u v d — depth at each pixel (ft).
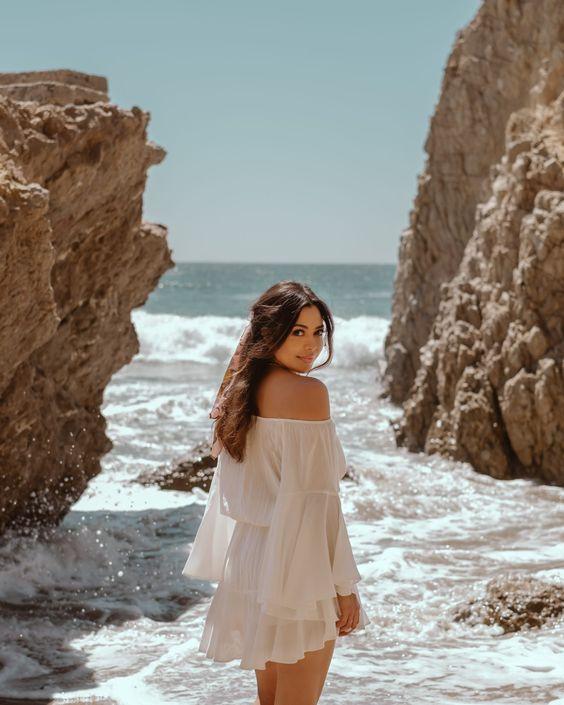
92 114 20.61
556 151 37.40
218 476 9.86
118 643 15.98
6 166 17.19
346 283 306.35
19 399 19.44
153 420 47.73
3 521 20.63
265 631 8.86
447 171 51.44
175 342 97.30
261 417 9.23
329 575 8.84
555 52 43.16
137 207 24.34
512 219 36.88
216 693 13.50
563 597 17.26
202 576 9.94
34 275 17.03
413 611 17.83
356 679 14.10
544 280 34.19
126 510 27.55
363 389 62.03
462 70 50.55
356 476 32.45
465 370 36.09
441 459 36.14
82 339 23.63
